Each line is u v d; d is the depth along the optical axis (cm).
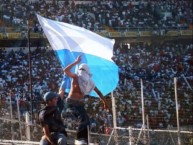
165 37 8300
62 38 2586
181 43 8431
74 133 2744
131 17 8319
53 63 6700
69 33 2608
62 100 1914
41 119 1817
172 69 7569
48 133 1811
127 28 8119
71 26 2639
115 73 2598
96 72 2583
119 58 7650
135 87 6238
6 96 5062
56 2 7956
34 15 7512
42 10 7738
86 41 2600
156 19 8412
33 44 7162
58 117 1830
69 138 2683
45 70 6488
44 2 7869
